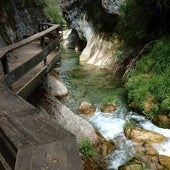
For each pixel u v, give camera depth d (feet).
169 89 27.81
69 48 72.38
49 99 24.62
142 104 28.32
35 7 56.85
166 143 22.26
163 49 32.71
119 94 33.27
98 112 28.53
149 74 32.63
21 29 45.16
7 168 4.69
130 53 41.27
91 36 56.39
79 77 40.88
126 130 24.20
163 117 25.89
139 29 37.96
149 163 19.61
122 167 18.81
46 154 3.56
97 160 19.70
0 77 19.53
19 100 6.07
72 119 23.07
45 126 4.41
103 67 45.98
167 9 34.73
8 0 42.01
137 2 38.19
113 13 44.34
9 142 4.35
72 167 3.31
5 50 14.62
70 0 62.28
